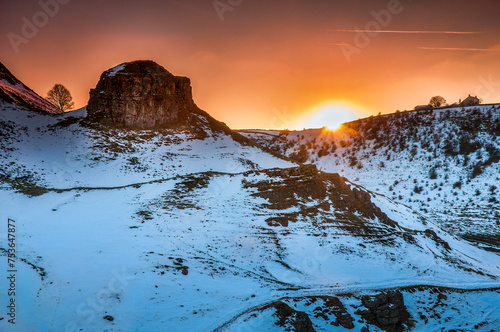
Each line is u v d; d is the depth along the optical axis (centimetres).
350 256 5503
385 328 3809
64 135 9081
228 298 3797
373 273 5106
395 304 4084
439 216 9875
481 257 6931
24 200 5806
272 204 6431
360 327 3703
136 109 10000
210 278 4141
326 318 3741
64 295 3422
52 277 3666
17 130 8988
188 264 4347
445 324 4116
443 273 5528
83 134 9125
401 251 6041
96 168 7906
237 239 5269
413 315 4178
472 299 4781
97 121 9706
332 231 6122
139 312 3362
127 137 9469
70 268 3875
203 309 3550
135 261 4175
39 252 4128
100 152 8562
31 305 3209
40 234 4616
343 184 7431
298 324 3456
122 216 5438
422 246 6444
